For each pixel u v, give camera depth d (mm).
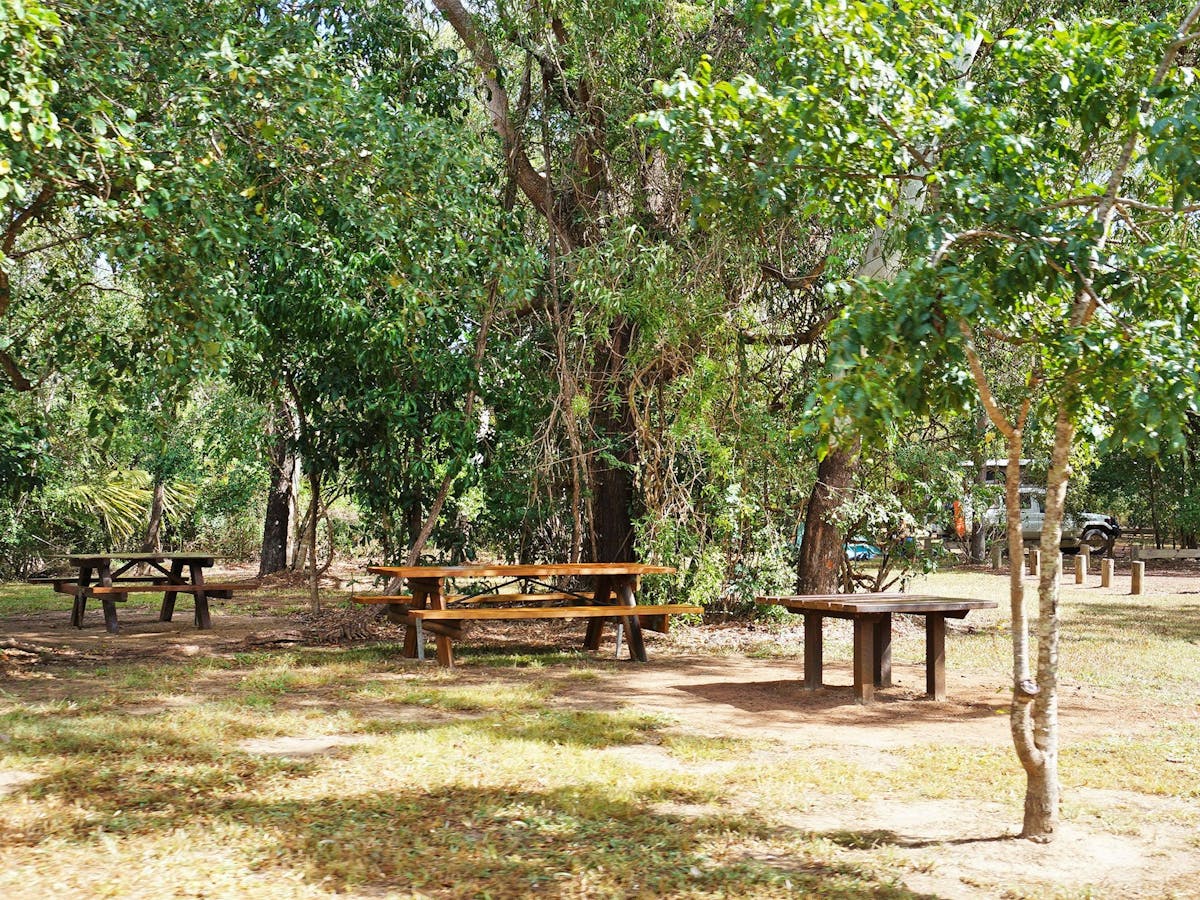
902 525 12719
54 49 6723
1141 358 3883
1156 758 6281
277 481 21391
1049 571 4691
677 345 11172
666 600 11992
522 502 12938
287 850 4496
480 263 10969
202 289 7352
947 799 5434
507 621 13508
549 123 12844
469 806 5180
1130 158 4535
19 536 21844
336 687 8586
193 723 6941
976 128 4633
